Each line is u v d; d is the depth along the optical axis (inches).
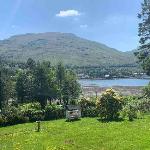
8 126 2393.0
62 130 1993.1
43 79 5044.3
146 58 4343.0
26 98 4972.9
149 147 1483.8
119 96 2486.5
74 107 2738.7
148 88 3654.0
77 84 5398.6
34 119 2600.9
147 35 4473.4
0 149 1562.5
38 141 1702.8
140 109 2721.5
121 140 1635.1
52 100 5423.2
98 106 2458.2
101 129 1947.6
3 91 4468.5
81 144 1595.7
